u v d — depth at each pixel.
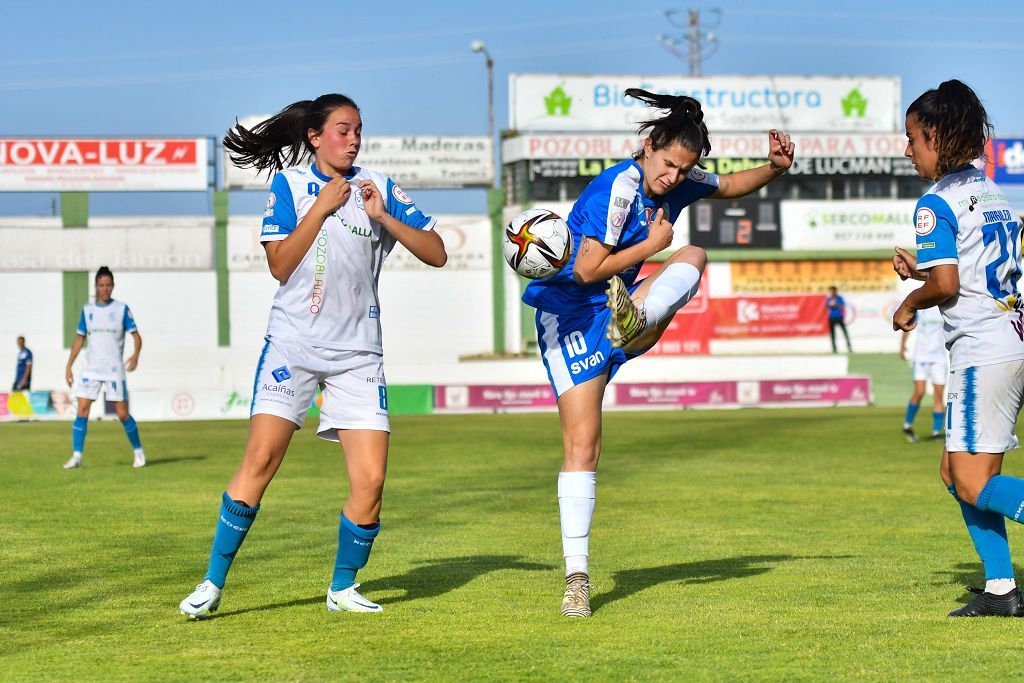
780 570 7.27
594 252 5.77
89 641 5.38
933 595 6.39
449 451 18.08
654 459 16.00
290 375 5.86
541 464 15.77
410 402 32.19
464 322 44.31
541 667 4.78
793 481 12.99
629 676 4.62
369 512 5.99
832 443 18.81
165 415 30.94
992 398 5.66
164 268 43.31
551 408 32.75
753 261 43.00
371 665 4.84
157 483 13.48
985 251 5.68
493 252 44.19
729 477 13.48
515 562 7.72
